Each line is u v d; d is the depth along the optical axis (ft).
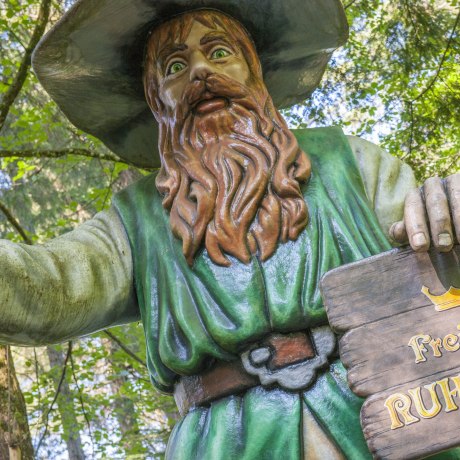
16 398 24.62
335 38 9.90
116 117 10.26
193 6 9.49
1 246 8.12
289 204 8.44
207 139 8.95
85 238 8.96
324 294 7.16
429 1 26.55
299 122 26.16
